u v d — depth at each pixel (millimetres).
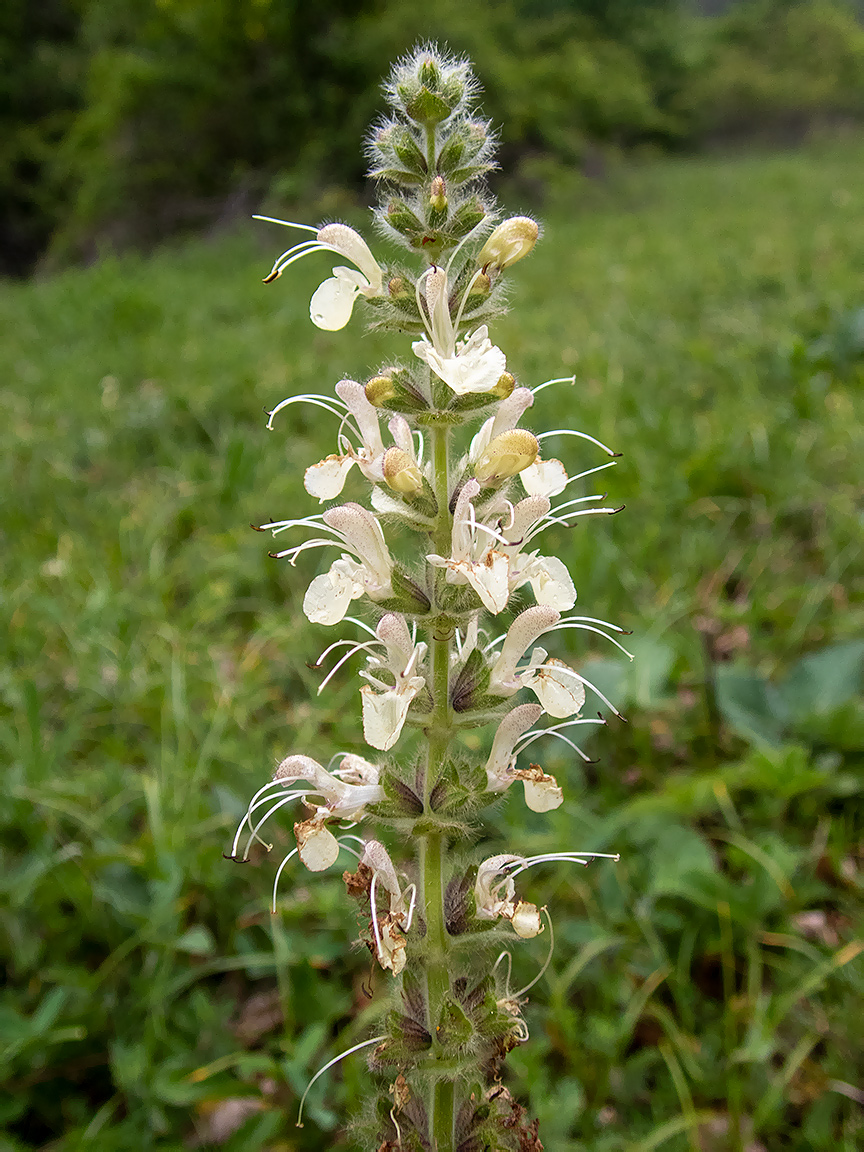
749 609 358
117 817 284
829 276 807
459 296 157
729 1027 218
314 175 1608
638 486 433
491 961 223
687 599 366
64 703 346
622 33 3035
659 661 312
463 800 152
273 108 1684
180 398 594
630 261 1031
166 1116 214
